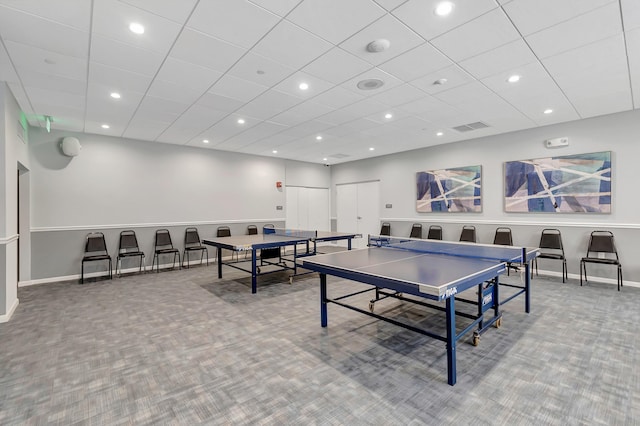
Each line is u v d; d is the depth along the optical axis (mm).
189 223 7141
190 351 2770
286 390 2170
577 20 2459
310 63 3182
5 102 3555
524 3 2256
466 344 2861
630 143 4754
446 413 1908
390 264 2934
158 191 6723
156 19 2424
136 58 3041
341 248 9492
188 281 5414
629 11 2336
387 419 1858
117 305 4090
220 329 3262
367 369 2443
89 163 5910
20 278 5180
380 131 5883
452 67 3275
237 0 2209
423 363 2531
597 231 5062
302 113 4785
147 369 2471
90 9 2281
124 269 6258
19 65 3150
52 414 1938
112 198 6152
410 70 3344
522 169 5828
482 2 2240
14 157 4027
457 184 6781
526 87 3809
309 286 5023
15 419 1894
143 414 1930
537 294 4379
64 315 3723
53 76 3410
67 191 5676
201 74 3412
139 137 6270
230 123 5297
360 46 2859
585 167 5141
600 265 5082
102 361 2605
